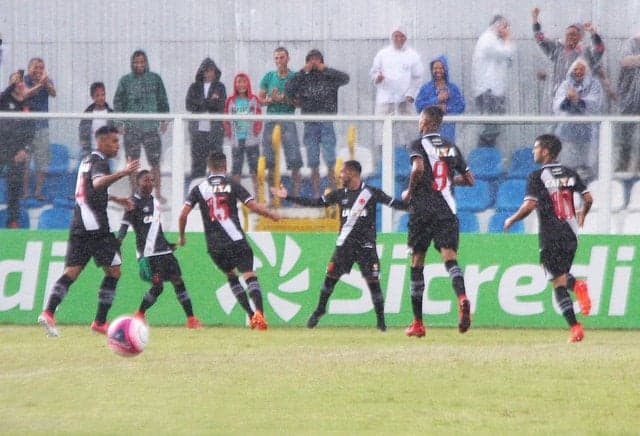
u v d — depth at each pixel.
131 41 56.12
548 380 29.20
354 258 41.66
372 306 44.41
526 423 24.22
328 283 42.12
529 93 55.00
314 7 56.00
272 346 36.44
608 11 55.62
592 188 45.16
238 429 23.47
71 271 39.06
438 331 42.25
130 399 26.59
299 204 41.69
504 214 45.41
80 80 56.28
